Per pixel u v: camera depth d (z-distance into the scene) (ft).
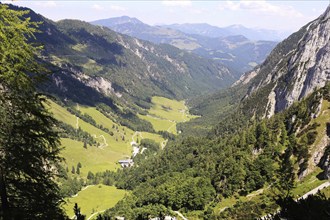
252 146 613.93
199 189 519.19
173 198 523.29
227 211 445.78
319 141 471.62
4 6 76.18
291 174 449.48
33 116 82.17
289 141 526.57
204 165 654.53
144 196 590.55
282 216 77.20
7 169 77.56
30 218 79.97
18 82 76.69
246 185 486.38
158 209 510.99
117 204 649.20
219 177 544.21
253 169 506.48
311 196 80.23
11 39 76.95
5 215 76.28
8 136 76.18
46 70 84.69
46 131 83.20
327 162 421.59
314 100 559.79
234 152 632.79
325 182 392.88
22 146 78.89
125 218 536.42
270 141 575.38
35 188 83.35
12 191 83.56
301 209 76.02
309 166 441.68
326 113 517.96
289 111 651.25
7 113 76.48
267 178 487.20
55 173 90.68
